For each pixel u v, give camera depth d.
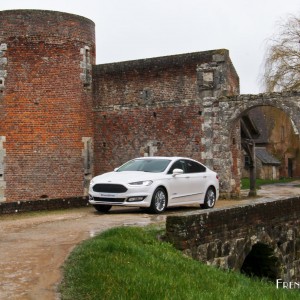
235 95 22.80
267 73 32.62
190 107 23.59
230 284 8.88
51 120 24.05
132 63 24.94
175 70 23.94
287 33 32.91
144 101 24.59
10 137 23.83
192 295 7.13
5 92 23.88
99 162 25.61
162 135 24.16
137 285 7.26
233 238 12.36
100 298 6.66
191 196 16.83
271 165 60.56
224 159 22.92
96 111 25.67
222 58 23.09
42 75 23.92
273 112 38.59
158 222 12.95
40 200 17.17
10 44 23.81
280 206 14.74
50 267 8.34
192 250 10.97
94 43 25.89
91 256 8.77
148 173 15.86
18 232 11.84
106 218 14.33
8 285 7.35
